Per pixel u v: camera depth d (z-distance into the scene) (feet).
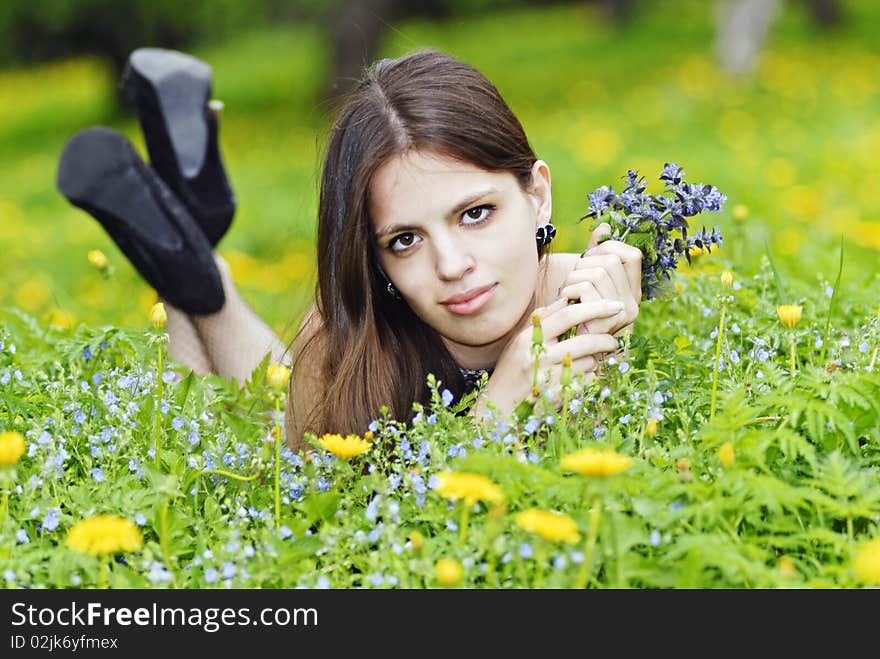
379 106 12.44
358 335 13.21
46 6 73.05
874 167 41.52
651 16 112.06
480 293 12.17
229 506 10.81
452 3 94.73
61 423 11.41
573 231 25.58
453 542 9.64
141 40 78.13
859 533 10.17
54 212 51.67
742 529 10.05
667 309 14.92
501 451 10.73
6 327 15.31
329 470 11.37
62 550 9.77
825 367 11.44
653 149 50.47
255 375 13.93
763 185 38.27
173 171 17.92
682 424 11.59
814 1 94.58
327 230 13.21
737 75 71.20
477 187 12.10
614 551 8.99
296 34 110.83
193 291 16.42
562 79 83.20
